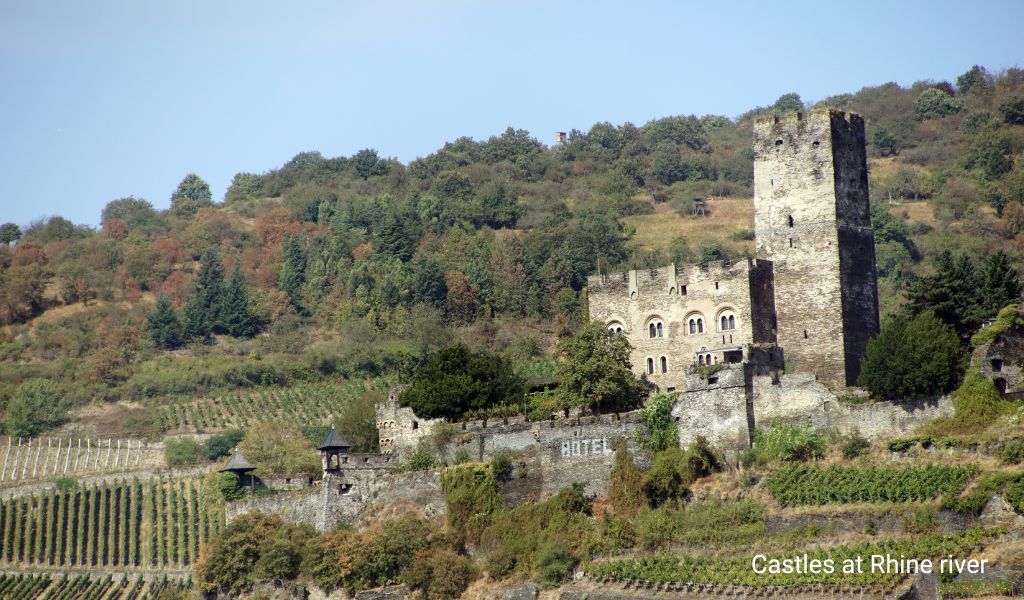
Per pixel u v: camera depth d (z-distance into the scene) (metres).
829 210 152.75
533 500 145.12
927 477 124.19
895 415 133.25
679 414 143.00
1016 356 130.75
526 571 136.38
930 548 116.75
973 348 133.12
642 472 140.38
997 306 140.38
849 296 152.25
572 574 133.62
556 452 145.25
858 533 124.19
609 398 149.25
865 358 137.75
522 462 146.12
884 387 134.38
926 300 144.38
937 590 114.25
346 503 150.12
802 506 129.38
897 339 135.00
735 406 139.88
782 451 136.50
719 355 151.88
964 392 130.00
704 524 132.12
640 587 128.00
